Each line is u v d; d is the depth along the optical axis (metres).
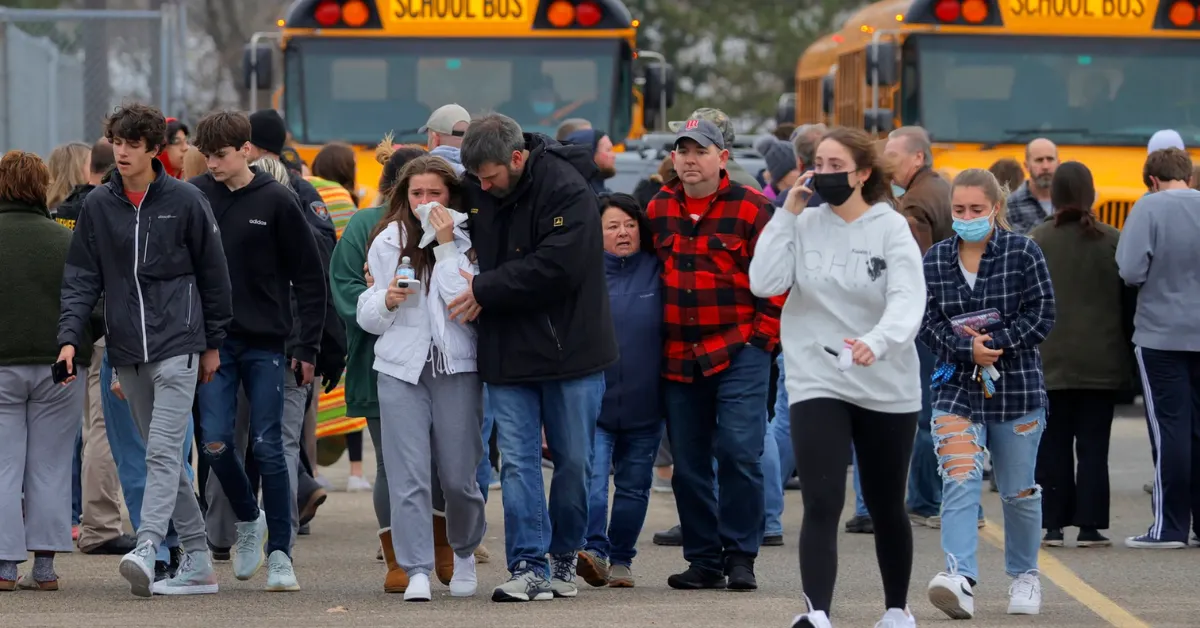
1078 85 58.78
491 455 39.47
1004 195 28.27
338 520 39.84
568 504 28.45
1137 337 35.72
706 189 29.52
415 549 28.42
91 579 31.20
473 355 28.27
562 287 27.42
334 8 58.09
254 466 32.62
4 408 29.42
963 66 58.78
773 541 35.81
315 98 58.00
